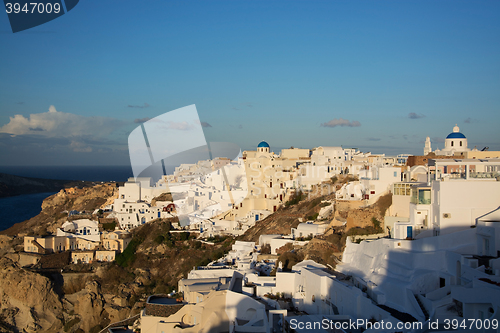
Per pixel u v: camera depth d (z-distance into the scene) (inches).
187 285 1948.8
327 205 2918.3
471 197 1467.8
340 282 1423.5
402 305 1222.3
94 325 3073.3
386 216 1855.3
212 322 1676.9
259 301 1619.1
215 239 3599.9
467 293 1032.8
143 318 1815.9
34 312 3149.6
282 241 2380.7
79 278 3481.8
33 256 3644.2
